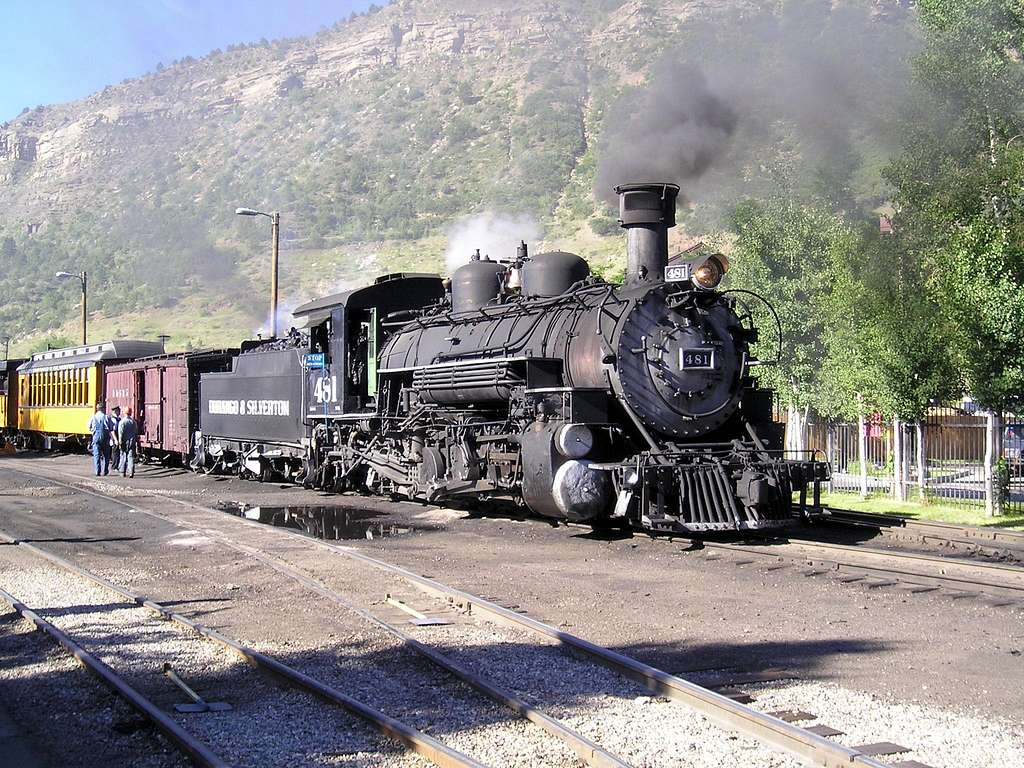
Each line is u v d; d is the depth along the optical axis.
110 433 26.25
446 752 5.14
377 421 17.47
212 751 5.42
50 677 7.03
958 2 16.41
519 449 13.78
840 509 16.56
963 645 7.53
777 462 12.48
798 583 9.85
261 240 121.12
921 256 16.42
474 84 174.62
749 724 5.57
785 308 20.81
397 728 5.54
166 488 21.78
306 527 14.79
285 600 9.52
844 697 6.22
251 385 22.81
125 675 7.02
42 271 137.88
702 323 13.13
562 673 6.80
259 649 7.64
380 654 7.48
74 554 12.53
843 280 17.98
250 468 22.86
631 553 11.77
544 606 9.02
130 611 9.05
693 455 12.43
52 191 199.25
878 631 7.96
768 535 12.98
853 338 18.91
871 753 5.23
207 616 8.89
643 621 8.39
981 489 19.34
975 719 5.84
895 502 18.61
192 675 6.98
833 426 24.22
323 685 6.41
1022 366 15.15
